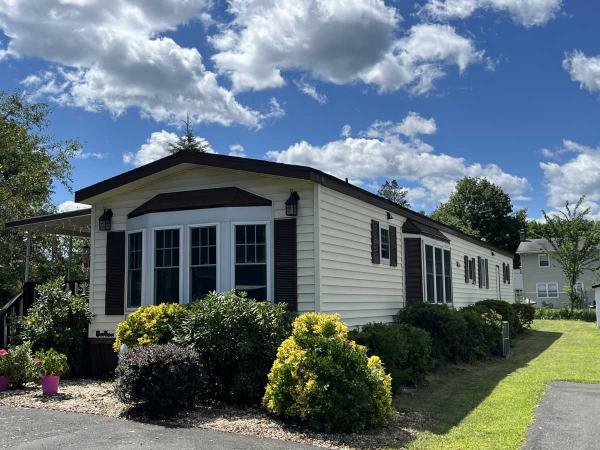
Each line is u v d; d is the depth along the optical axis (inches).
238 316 310.0
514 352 637.3
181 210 399.9
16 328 434.9
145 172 407.8
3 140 877.8
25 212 830.5
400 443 245.8
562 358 572.4
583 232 1380.4
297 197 374.3
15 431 242.2
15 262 796.6
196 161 388.5
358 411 260.2
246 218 383.9
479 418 302.5
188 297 389.4
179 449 218.1
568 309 1327.5
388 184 2994.6
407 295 531.2
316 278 365.1
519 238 2058.3
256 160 372.5
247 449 222.7
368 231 454.0
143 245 410.0
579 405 336.8
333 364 265.7
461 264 759.7
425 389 395.5
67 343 406.6
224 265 382.0
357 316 420.8
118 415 275.1
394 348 364.5
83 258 813.9
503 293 1084.5
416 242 539.8
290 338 287.1
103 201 443.5
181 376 276.2
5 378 344.2
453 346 498.9
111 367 412.2
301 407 261.1
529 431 273.1
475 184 2123.5
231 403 309.9
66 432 240.8
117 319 421.7
